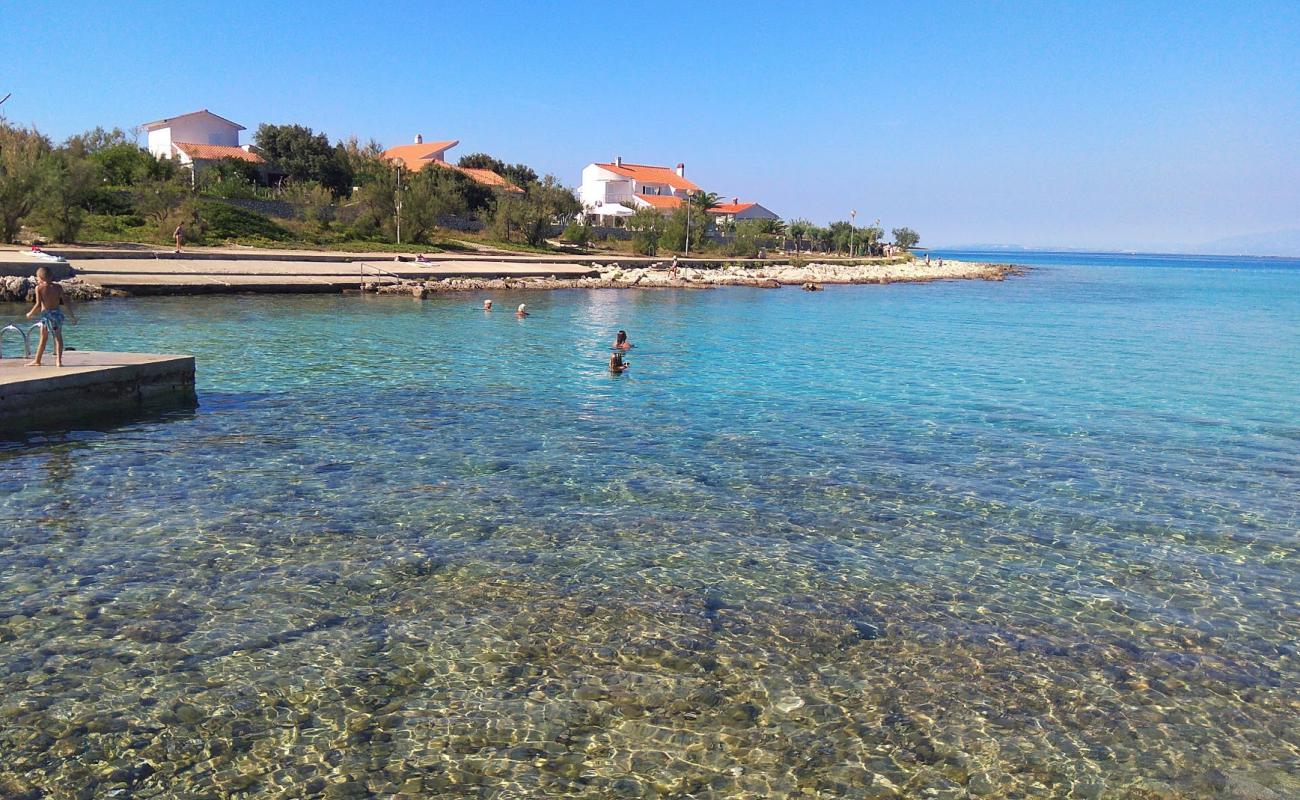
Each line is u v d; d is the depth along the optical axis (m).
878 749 6.09
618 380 20.52
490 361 22.81
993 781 5.78
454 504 10.97
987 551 9.84
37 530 9.64
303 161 83.56
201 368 20.16
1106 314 47.22
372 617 7.80
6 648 7.05
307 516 10.37
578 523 10.41
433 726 6.20
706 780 5.71
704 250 92.25
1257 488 12.52
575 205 89.38
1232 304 59.25
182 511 10.41
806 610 8.20
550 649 7.33
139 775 5.59
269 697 6.49
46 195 45.97
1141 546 10.11
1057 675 7.13
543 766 5.80
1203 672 7.24
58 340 15.44
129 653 7.04
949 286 76.44
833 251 122.25
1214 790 5.76
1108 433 15.92
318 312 33.25
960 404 18.52
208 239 55.31
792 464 13.30
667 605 8.23
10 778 5.50
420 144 121.75
